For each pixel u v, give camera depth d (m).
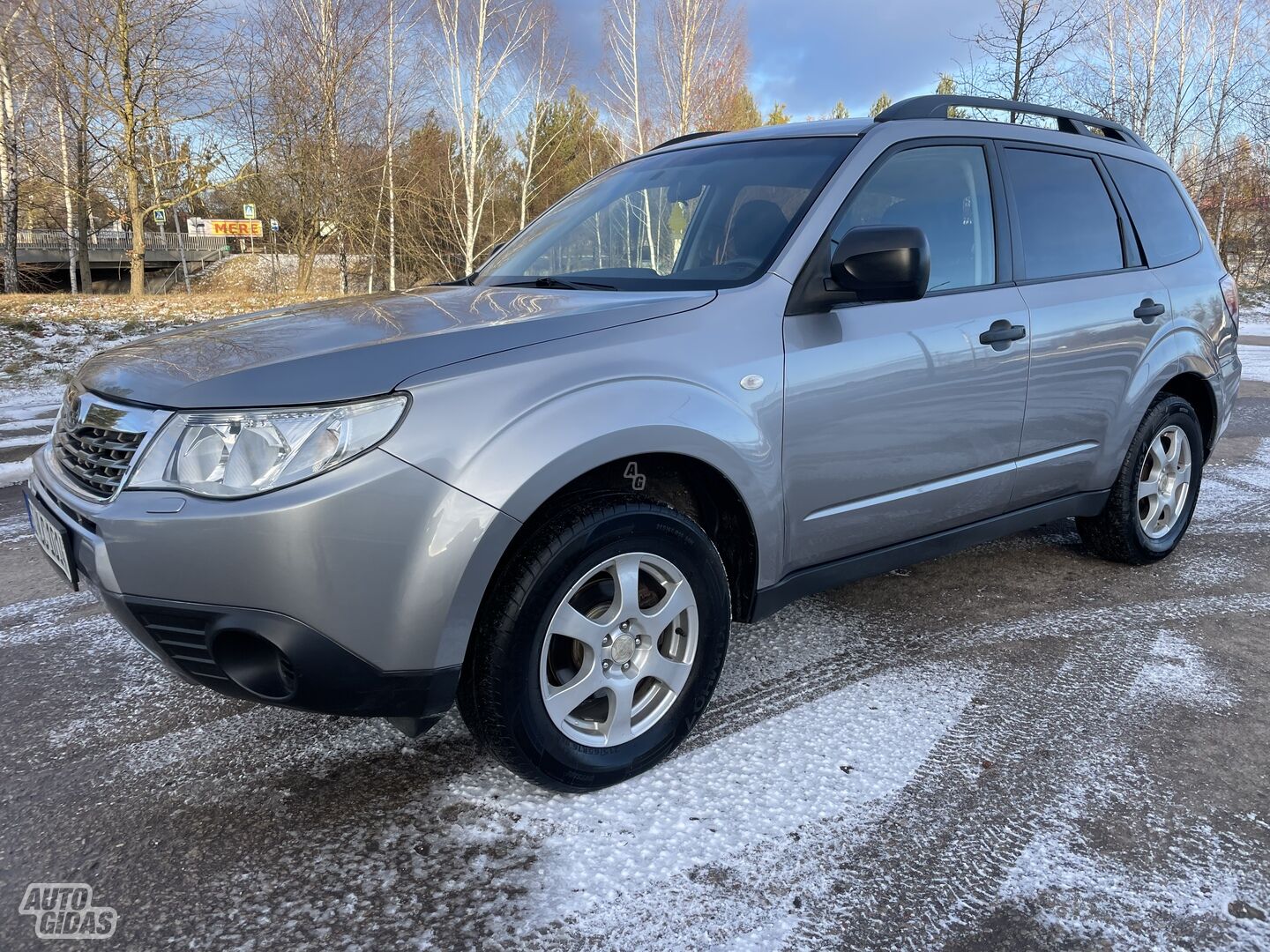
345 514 1.83
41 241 46.41
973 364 2.92
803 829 2.13
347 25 24.86
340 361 1.98
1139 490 3.80
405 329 2.21
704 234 2.86
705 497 2.52
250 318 2.66
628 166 3.63
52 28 24.12
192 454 1.89
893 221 2.85
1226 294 4.14
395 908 1.87
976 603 3.54
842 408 2.59
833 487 2.63
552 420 2.03
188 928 1.82
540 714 2.12
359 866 2.00
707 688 2.43
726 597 2.43
